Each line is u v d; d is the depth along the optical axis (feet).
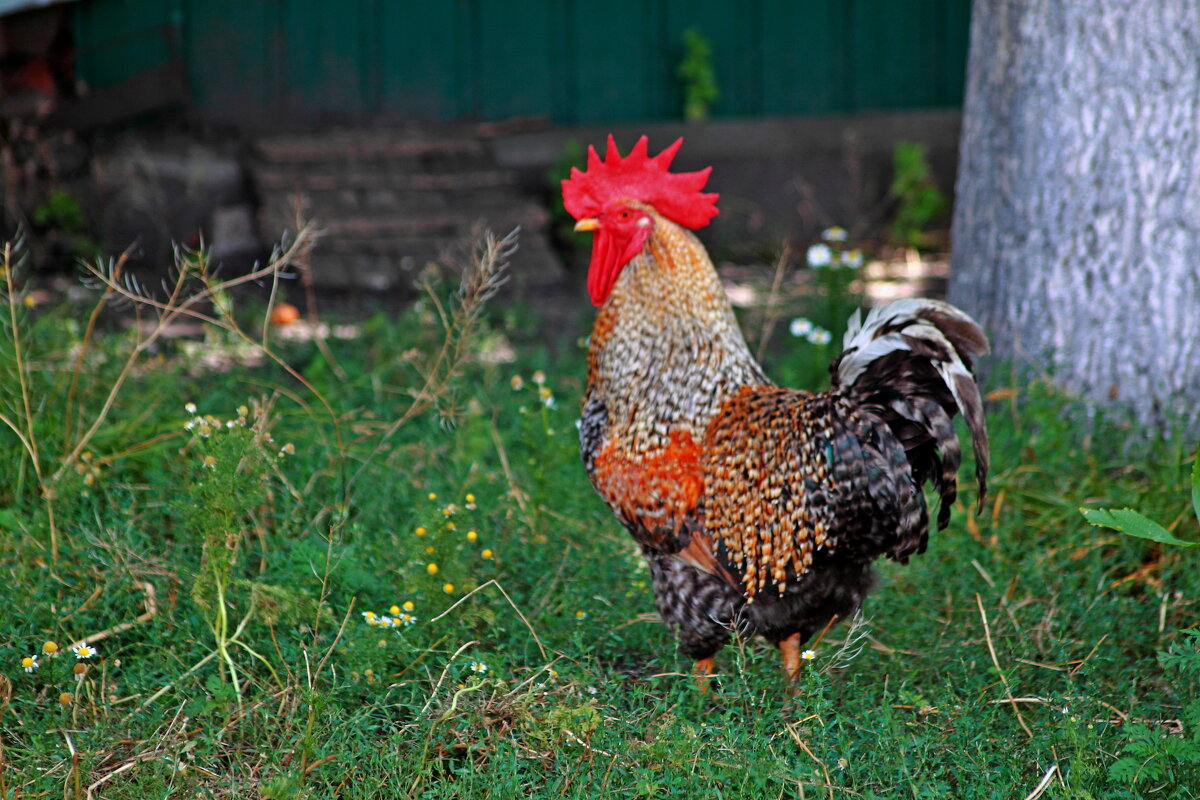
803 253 40.16
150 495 16.57
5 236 36.06
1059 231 19.16
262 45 43.27
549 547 16.16
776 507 12.37
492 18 43.93
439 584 13.69
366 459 17.85
